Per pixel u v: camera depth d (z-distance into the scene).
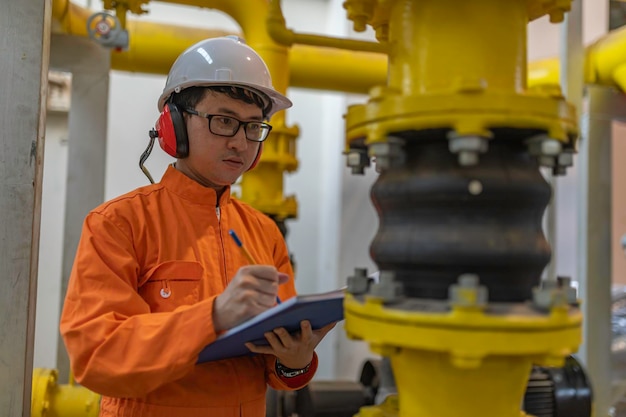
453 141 0.58
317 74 2.59
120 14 1.92
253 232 1.27
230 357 1.09
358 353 3.34
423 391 0.66
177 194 1.15
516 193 0.62
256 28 2.11
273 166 2.18
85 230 1.05
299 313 0.85
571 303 0.65
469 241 0.60
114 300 0.97
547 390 1.47
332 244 3.32
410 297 0.65
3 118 1.14
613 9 2.30
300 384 1.20
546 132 0.61
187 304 1.07
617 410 2.29
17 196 1.13
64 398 1.77
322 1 3.45
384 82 2.64
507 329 0.55
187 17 3.12
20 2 1.14
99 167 1.92
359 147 0.71
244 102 1.13
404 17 0.69
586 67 2.20
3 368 1.12
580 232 2.23
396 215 0.67
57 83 2.70
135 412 1.04
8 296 1.12
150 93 3.02
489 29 0.65
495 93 0.57
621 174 3.01
